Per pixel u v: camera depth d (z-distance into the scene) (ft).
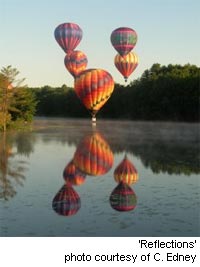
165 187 60.49
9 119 184.85
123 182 64.13
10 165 80.69
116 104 391.24
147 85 372.17
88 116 418.10
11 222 43.24
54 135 155.22
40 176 69.10
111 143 123.54
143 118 356.79
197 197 54.24
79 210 47.96
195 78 329.72
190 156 93.25
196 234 39.52
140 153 98.99
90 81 209.36
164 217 45.09
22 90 199.62
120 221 43.62
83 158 90.53
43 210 47.91
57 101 473.26
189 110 323.98
